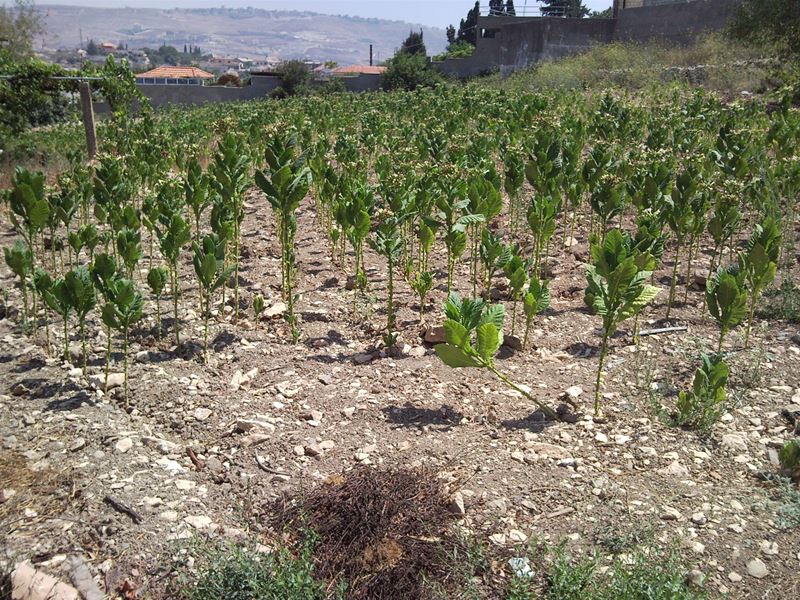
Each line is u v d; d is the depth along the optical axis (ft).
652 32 110.73
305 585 11.44
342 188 28.37
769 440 16.16
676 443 16.08
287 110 65.57
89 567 12.26
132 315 17.78
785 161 31.99
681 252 29.07
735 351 20.43
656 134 38.14
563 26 118.93
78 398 17.89
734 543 12.89
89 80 62.34
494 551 12.80
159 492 14.24
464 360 16.69
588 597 11.34
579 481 14.70
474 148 36.65
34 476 14.57
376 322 23.26
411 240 28.68
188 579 12.00
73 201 27.45
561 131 42.80
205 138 54.39
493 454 15.66
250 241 32.91
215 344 21.59
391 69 143.23
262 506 13.99
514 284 20.95
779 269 25.86
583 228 32.94
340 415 17.35
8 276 28.02
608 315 16.72
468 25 217.77
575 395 18.12
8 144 57.72
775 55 75.92
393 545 12.72
